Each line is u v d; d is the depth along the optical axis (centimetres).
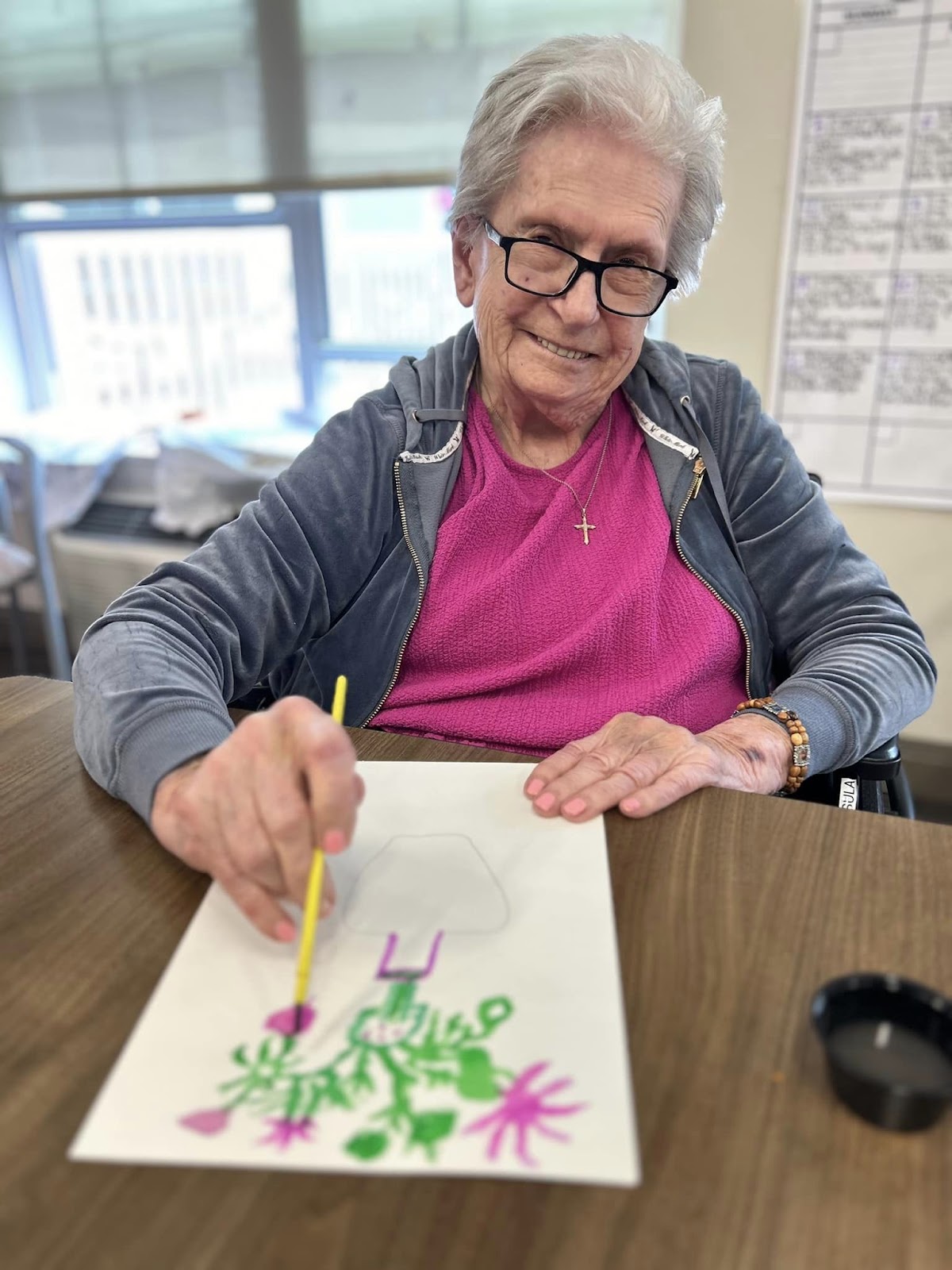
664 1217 34
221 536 85
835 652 90
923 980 46
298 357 247
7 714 76
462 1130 38
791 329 175
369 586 93
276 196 224
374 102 197
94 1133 38
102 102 216
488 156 84
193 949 48
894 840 58
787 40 159
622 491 96
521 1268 32
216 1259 33
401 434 93
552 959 47
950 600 183
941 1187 36
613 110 78
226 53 202
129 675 65
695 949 48
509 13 183
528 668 90
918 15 150
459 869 55
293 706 51
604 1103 39
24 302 264
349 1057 42
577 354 89
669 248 89
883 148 159
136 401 269
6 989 46
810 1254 33
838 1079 38
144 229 245
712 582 94
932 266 163
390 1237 34
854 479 180
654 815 61
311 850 48
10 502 239
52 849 57
